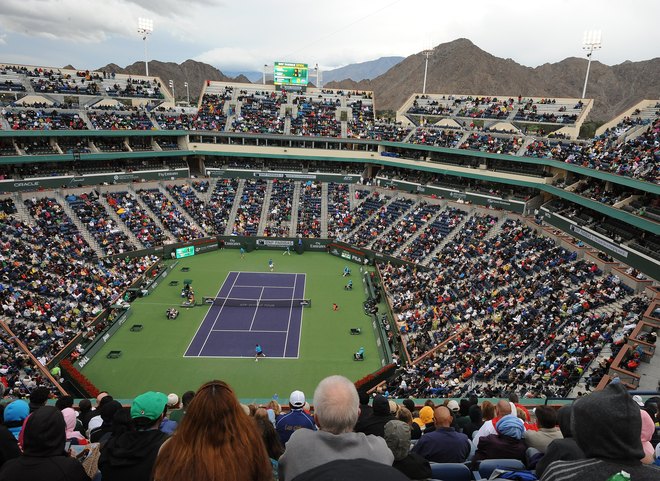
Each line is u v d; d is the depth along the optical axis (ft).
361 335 160.66
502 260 181.47
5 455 23.44
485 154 236.22
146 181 254.88
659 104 214.69
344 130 298.56
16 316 137.90
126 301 174.09
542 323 128.36
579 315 128.88
